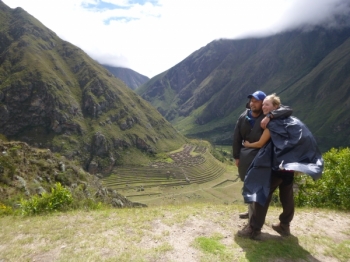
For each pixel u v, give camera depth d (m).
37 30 177.50
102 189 17.67
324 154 11.98
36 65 145.25
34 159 14.88
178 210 7.19
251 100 4.90
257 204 4.81
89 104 146.62
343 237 5.62
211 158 143.62
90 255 4.52
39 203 8.20
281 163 4.17
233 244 4.90
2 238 5.52
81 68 170.75
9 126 126.88
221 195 92.19
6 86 131.88
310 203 9.84
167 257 4.43
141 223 6.10
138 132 145.75
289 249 4.72
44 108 131.50
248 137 4.90
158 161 129.25
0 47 161.50
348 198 8.80
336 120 199.12
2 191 11.11
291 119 4.47
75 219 6.64
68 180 14.84
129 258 4.38
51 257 4.58
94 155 122.88
